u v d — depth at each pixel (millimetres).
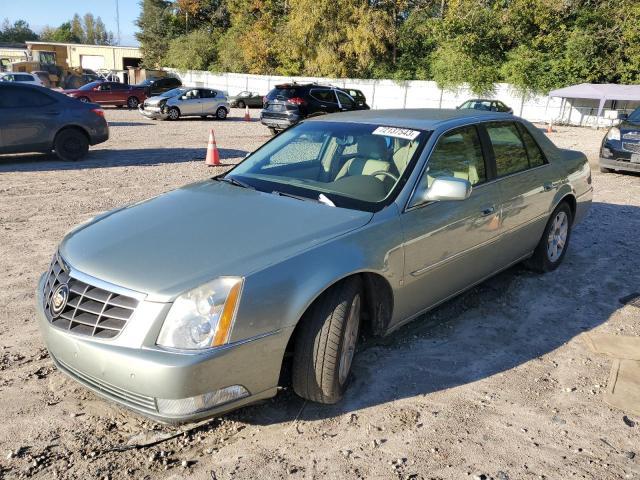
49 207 7617
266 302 2701
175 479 2605
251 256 2826
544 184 4895
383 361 3693
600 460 2809
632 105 31406
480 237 4117
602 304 4711
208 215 3303
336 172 3893
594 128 29766
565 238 5488
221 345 2588
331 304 2965
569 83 32469
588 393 3395
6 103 10938
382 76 38969
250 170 4152
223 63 49531
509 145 4672
